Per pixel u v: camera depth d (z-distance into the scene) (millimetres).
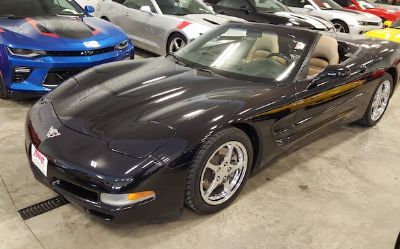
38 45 3604
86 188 1927
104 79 2680
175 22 5340
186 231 2178
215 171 2238
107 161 1905
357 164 3146
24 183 2518
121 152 1935
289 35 3016
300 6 8148
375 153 3379
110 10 6422
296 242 2166
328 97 2963
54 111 2316
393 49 3779
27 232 2080
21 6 4367
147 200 1957
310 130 2947
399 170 3107
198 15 5770
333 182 2834
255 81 2662
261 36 3064
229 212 2375
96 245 2027
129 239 2086
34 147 2160
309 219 2375
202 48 3146
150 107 2238
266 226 2275
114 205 1910
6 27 3805
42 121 2258
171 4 5848
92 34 4074
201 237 2141
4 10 4242
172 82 2566
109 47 4082
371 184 2852
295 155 3203
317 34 3021
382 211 2521
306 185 2758
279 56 2881
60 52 3676
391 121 4203
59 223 2170
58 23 4113
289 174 2889
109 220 1963
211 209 2301
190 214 2322
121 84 2553
